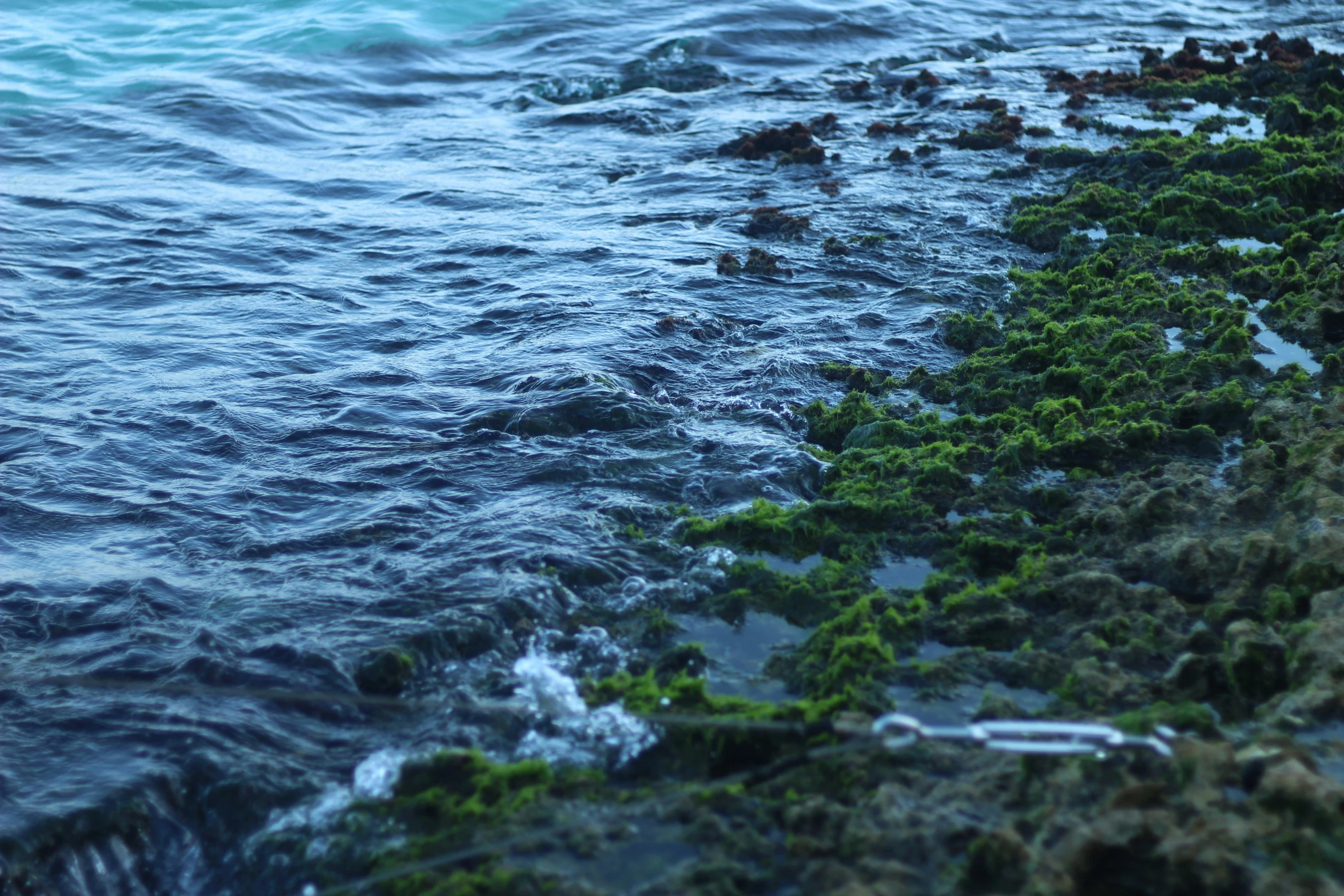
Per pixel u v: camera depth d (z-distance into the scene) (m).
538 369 6.47
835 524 4.98
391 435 5.85
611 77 14.25
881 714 3.76
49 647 4.27
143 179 10.69
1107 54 14.67
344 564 4.74
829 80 13.94
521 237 8.99
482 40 15.62
